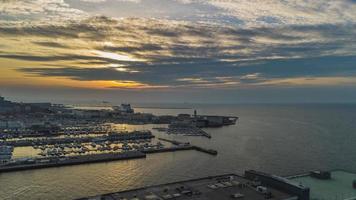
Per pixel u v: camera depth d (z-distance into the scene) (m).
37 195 161.62
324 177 147.00
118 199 114.00
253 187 129.62
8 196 160.00
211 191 124.00
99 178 193.25
